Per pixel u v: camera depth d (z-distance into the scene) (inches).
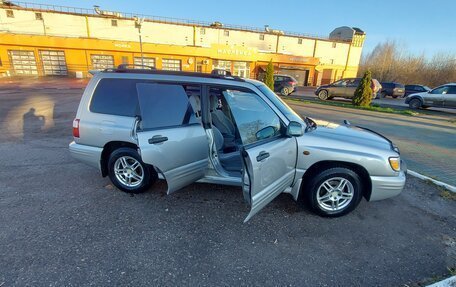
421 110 569.0
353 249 98.4
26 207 117.8
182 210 119.8
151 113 111.4
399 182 112.1
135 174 131.5
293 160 111.7
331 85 676.1
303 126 120.0
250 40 1467.8
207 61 1302.9
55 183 142.9
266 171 95.7
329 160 111.5
